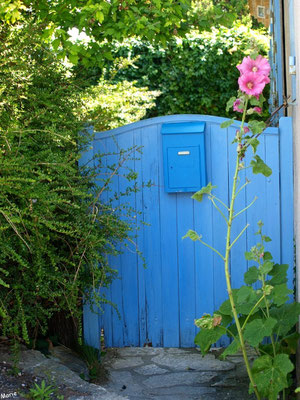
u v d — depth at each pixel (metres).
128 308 4.88
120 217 4.79
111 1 4.67
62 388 3.76
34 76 4.54
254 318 3.98
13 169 3.91
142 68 9.17
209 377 4.31
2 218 3.89
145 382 4.27
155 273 4.84
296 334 3.94
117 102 6.35
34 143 4.26
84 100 5.04
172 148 4.63
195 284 4.80
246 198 4.67
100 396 3.69
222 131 4.66
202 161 4.61
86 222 4.31
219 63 9.16
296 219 4.33
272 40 7.71
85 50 4.91
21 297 4.13
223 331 3.89
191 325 4.85
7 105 4.18
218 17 5.30
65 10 4.90
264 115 9.11
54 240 4.46
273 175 4.62
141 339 4.90
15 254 3.70
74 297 4.20
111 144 4.78
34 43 4.57
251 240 4.68
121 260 4.84
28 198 3.92
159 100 9.38
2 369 3.86
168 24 4.74
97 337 4.74
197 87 9.30
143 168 4.77
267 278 4.64
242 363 4.53
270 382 3.45
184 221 4.77
